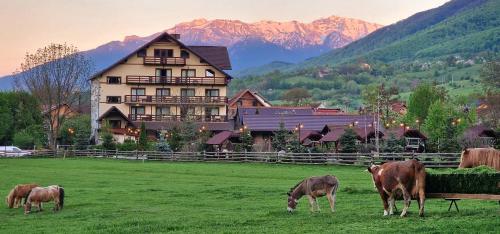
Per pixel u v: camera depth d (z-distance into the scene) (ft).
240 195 147.95
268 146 305.12
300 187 111.75
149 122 391.65
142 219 111.45
